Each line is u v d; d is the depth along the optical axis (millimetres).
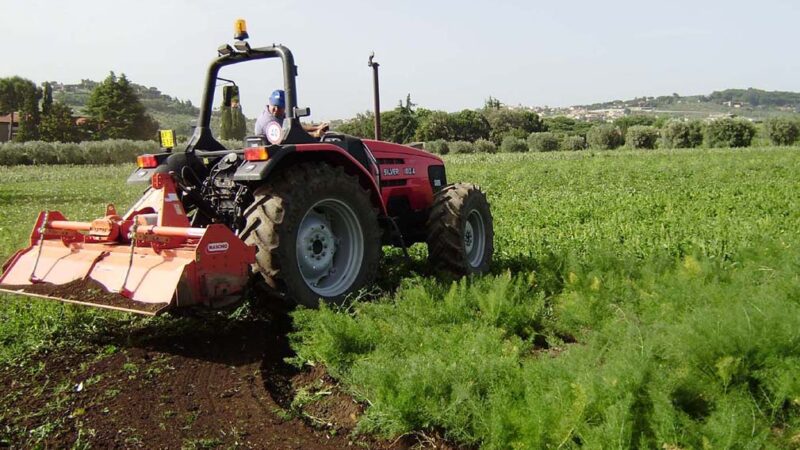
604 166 28438
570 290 6172
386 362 3971
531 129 81000
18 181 28625
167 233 4828
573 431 3238
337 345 4434
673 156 36219
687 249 7879
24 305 5762
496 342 4359
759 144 57312
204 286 4641
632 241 8602
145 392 4223
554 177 23500
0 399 4094
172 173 5691
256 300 5805
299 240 5516
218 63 6297
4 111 108188
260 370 4613
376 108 7395
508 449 3352
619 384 3377
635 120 93750
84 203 17281
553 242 8984
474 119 72938
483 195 7598
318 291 5562
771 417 3502
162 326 5492
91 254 5215
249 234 5172
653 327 4375
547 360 3873
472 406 3510
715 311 4168
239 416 3908
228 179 5875
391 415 3629
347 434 3736
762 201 13836
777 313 3902
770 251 7023
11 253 8102
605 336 4629
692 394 3564
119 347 5047
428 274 7254
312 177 5445
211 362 4785
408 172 7297
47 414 3895
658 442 3174
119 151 44312
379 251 6062
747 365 3711
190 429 3723
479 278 6355
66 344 5074
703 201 14391
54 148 42688
